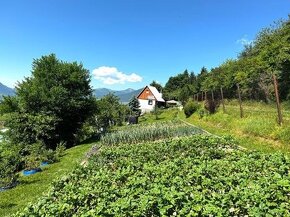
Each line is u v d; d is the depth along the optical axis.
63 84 40.38
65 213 8.10
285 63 29.80
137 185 9.30
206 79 61.00
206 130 26.72
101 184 10.05
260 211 6.79
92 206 8.61
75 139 41.62
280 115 17.88
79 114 42.16
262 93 29.23
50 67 40.69
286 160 11.23
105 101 50.28
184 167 11.02
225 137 17.47
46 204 8.67
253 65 39.38
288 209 7.43
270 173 10.01
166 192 7.99
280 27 47.88
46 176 17.92
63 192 10.08
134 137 25.58
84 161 19.86
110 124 47.91
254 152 12.92
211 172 10.16
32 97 37.34
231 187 8.74
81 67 41.94
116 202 7.93
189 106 42.88
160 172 10.60
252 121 20.91
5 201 13.62
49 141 37.53
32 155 23.58
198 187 8.80
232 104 33.50
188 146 16.45
